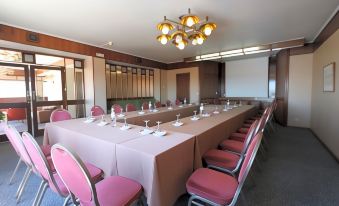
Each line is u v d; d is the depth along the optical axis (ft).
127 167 5.35
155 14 11.37
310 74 18.12
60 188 4.89
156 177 4.61
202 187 4.91
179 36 10.93
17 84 14.79
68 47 16.61
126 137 6.48
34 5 10.18
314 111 16.85
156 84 29.22
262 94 25.57
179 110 16.35
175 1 9.86
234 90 28.04
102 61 19.67
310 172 9.12
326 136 12.90
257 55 24.12
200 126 8.53
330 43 12.46
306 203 6.64
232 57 25.17
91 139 6.53
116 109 14.70
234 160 6.82
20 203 6.64
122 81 25.09
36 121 15.85
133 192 4.60
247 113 15.88
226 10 10.98
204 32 10.43
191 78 27.37
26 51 14.85
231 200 4.50
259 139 4.50
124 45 18.86
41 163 4.75
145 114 12.82
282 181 8.23
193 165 6.55
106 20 12.31
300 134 16.51
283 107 20.04
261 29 14.32
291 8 10.81
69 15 11.51
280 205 6.52
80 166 3.34
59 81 17.20
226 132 10.30
